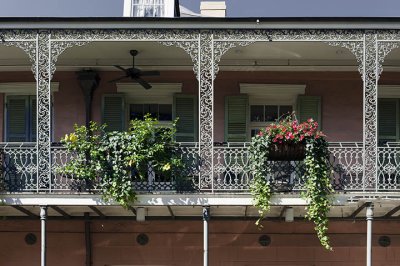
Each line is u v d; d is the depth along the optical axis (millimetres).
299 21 12297
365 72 12367
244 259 14656
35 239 14789
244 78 15133
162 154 12422
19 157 13867
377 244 14633
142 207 13391
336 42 12367
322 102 15094
